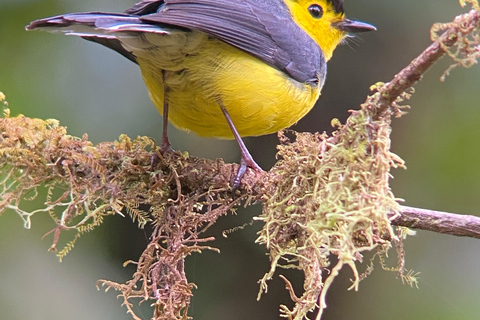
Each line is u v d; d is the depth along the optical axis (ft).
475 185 37.73
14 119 24.71
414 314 36.99
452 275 37.83
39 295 32.40
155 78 26.68
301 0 32.35
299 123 40.14
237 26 26.63
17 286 32.30
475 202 37.55
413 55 39.88
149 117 35.73
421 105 39.73
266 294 37.70
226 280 37.81
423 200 38.17
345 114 40.14
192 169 25.75
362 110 20.72
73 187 24.20
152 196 25.30
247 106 26.96
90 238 34.47
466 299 37.06
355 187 20.47
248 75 26.55
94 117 34.88
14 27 35.32
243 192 25.53
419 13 39.60
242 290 37.76
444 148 38.63
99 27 22.53
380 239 24.23
